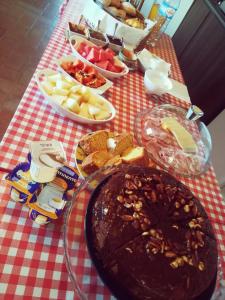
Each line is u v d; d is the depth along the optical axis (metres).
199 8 2.43
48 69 0.99
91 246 0.57
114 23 1.39
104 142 0.83
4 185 0.67
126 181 0.67
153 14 1.80
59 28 1.35
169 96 1.35
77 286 0.54
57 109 0.89
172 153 0.98
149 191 0.66
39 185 0.63
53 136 0.84
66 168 0.66
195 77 2.41
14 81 2.05
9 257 0.57
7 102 1.86
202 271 0.58
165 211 0.64
